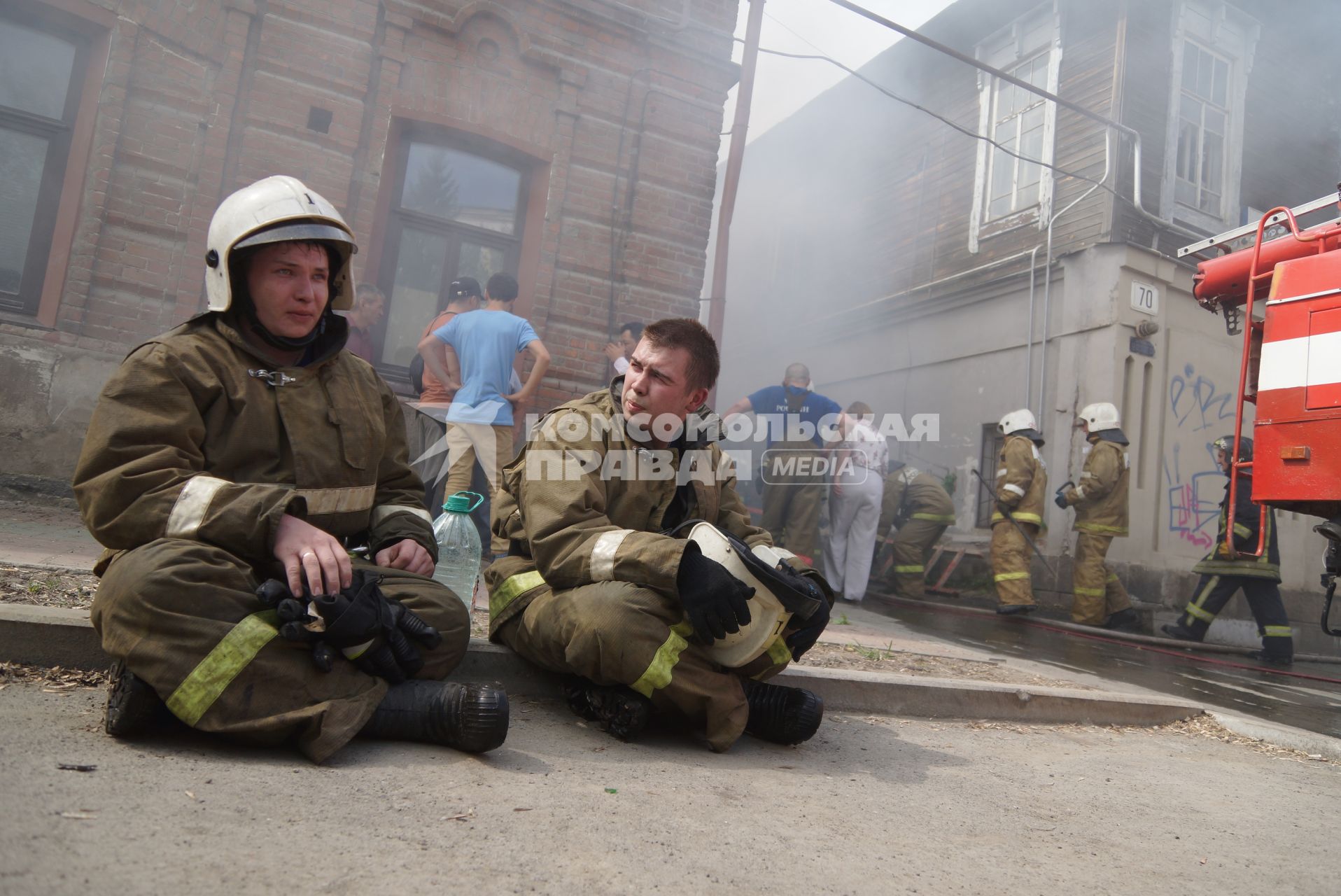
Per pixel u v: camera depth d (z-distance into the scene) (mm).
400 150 6988
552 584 2301
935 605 8586
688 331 2371
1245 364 5109
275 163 6316
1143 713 3646
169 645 1637
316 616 1780
